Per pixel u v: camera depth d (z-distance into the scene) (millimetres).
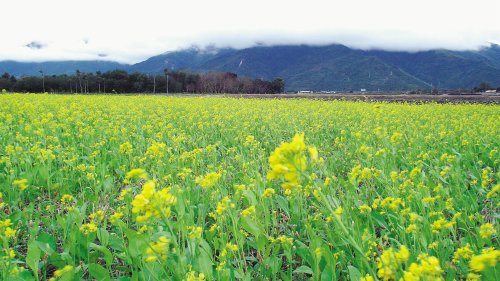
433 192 4621
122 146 6086
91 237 3336
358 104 22984
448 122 13039
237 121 12383
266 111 16984
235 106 20172
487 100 29328
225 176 5504
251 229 3193
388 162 5840
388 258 1596
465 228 3711
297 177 1520
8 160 5770
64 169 5773
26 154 6441
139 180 5980
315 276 2893
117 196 5523
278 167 1504
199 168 6430
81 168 5418
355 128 10703
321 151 8016
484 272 2119
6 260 2881
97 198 4805
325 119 13984
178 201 2744
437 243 2924
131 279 2740
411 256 2768
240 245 3199
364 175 3926
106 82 70250
